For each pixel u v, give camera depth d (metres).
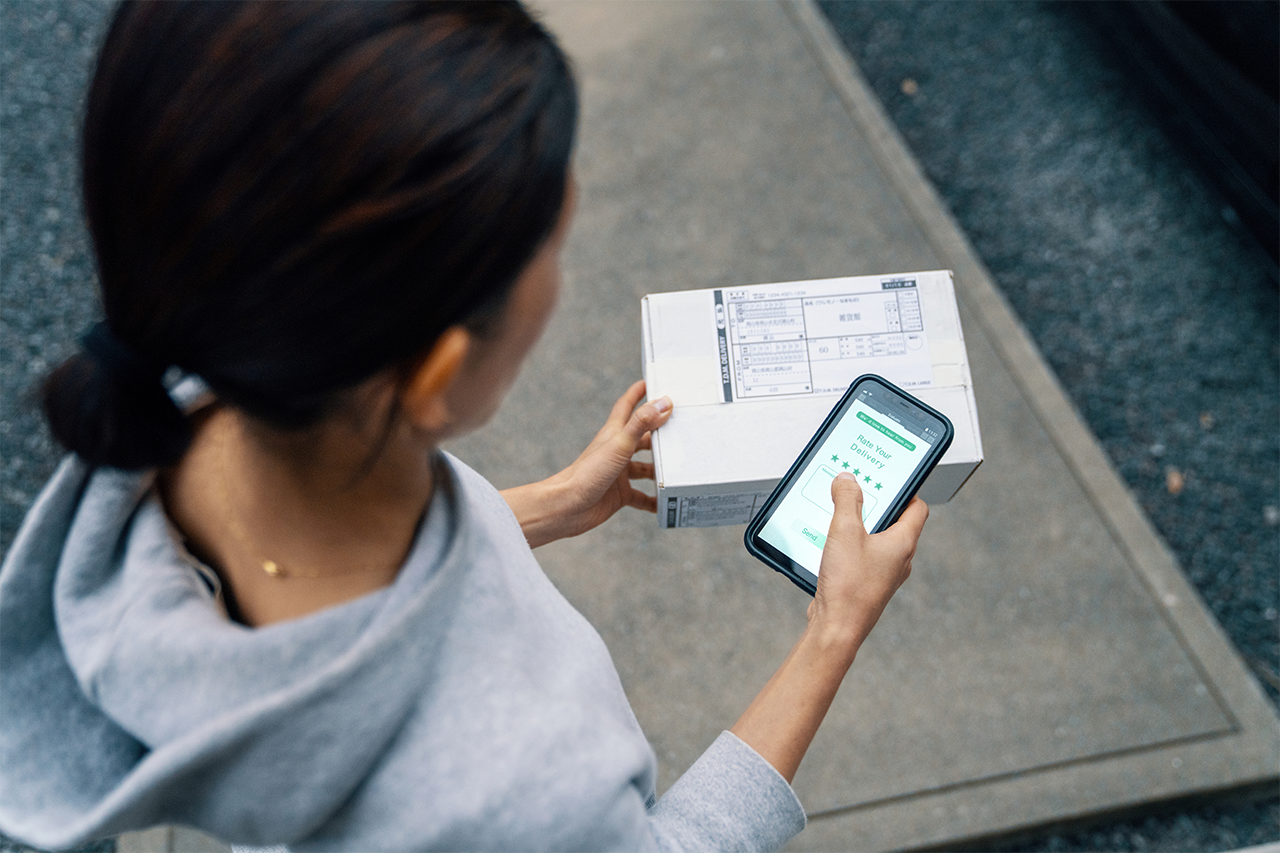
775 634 1.85
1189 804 1.73
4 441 2.07
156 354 0.41
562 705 0.51
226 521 0.52
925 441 1.01
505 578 0.58
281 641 0.46
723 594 1.88
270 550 0.52
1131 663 1.81
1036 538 1.92
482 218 0.38
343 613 0.47
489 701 0.49
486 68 0.38
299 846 0.51
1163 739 1.75
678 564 1.91
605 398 2.09
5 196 2.35
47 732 0.54
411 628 0.46
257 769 0.45
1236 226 2.24
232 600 0.55
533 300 0.46
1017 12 2.60
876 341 1.08
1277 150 1.98
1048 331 2.21
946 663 1.82
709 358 1.08
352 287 0.37
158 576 0.50
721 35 2.50
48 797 0.53
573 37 2.52
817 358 1.08
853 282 1.10
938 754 1.74
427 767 0.48
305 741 0.44
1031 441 2.01
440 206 0.37
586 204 2.29
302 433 0.45
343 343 0.39
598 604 1.89
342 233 0.36
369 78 0.36
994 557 1.91
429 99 0.36
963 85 2.52
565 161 0.41
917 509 0.92
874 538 0.87
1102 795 1.71
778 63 2.46
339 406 0.44
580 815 0.48
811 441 1.02
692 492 1.07
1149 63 2.30
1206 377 2.14
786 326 1.09
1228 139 2.13
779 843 0.72
